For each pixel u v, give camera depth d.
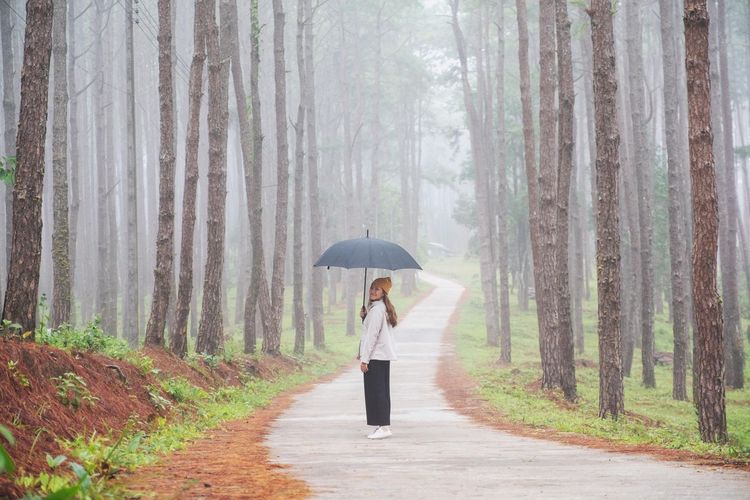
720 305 12.63
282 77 33.47
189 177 19.16
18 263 10.20
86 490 4.84
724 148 38.41
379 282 10.93
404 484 6.11
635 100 33.34
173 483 6.01
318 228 43.62
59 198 23.67
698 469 7.05
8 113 28.91
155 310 17.56
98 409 9.21
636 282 35.31
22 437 6.53
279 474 6.69
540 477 6.49
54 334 11.73
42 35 10.43
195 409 13.45
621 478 6.38
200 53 19.56
